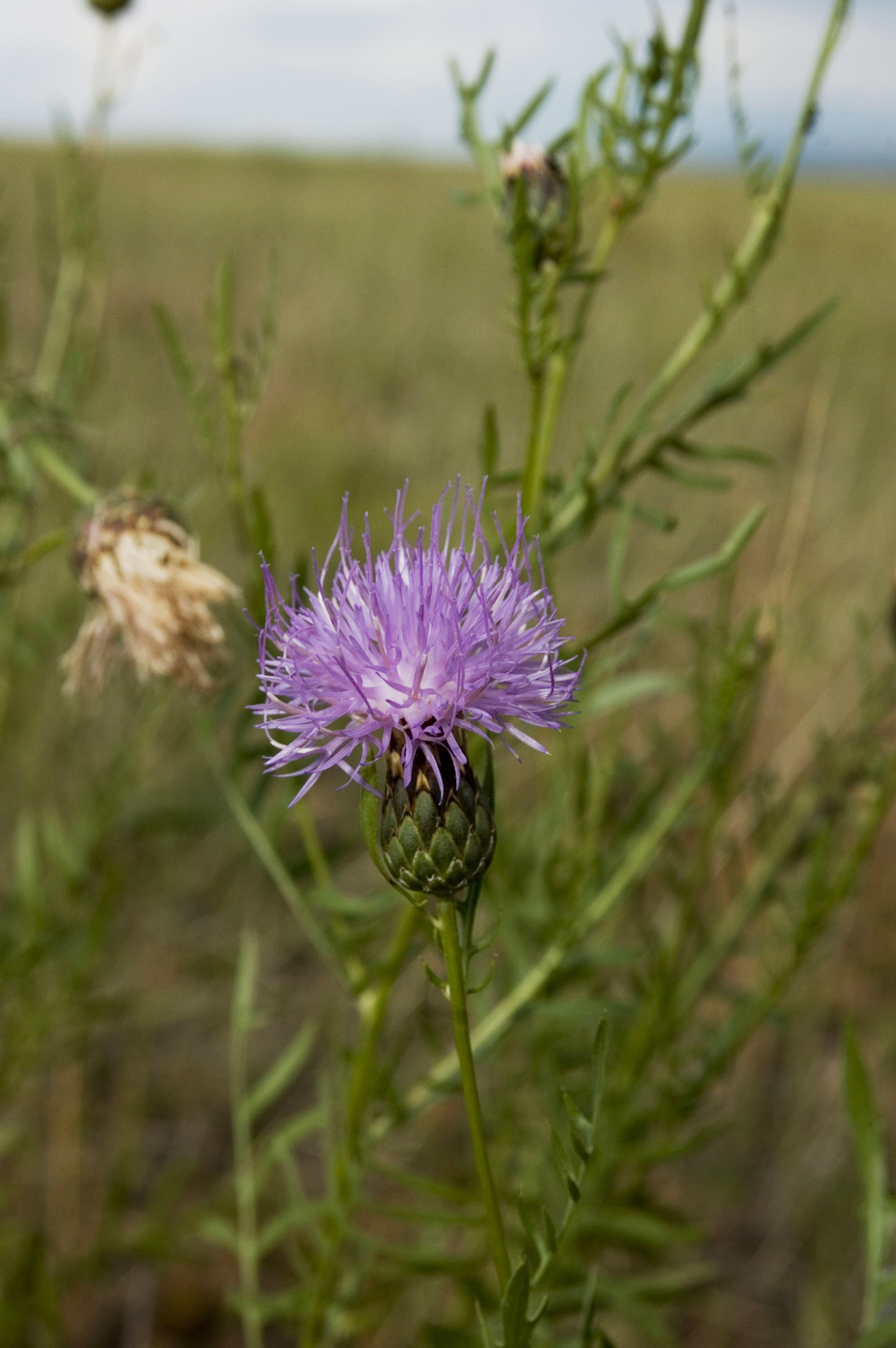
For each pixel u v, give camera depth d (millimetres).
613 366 1251
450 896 290
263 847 367
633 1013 394
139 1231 441
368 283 1847
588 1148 283
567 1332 459
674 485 925
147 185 2830
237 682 384
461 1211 434
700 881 404
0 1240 444
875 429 1153
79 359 482
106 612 397
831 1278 495
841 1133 539
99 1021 468
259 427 1162
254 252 2002
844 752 428
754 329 1303
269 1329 496
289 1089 578
